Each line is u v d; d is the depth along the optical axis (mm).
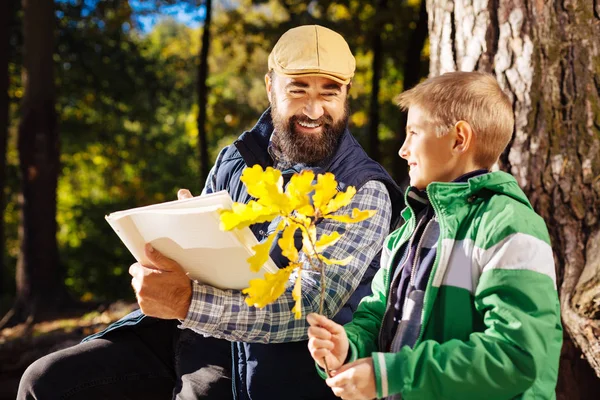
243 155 2625
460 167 1908
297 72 2432
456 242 1819
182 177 18812
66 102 15047
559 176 2854
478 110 1883
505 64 2963
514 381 1644
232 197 2611
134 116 15672
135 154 17500
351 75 2504
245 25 14156
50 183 11008
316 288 2186
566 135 2865
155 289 2064
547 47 2902
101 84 14555
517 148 2920
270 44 13422
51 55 10969
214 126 16156
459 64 3104
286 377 2264
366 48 12680
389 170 13844
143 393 2574
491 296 1706
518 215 1756
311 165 2512
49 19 10906
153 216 2014
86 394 2492
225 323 2104
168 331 2617
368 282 2383
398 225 2473
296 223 1715
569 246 2818
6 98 11562
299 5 13094
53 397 2449
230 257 2021
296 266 1737
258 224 2455
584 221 2818
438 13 3209
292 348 2264
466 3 3070
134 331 2607
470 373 1652
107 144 16719
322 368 1895
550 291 1701
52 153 11023
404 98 2006
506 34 2969
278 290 1696
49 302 10648
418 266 1902
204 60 13703
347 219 1704
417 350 1705
